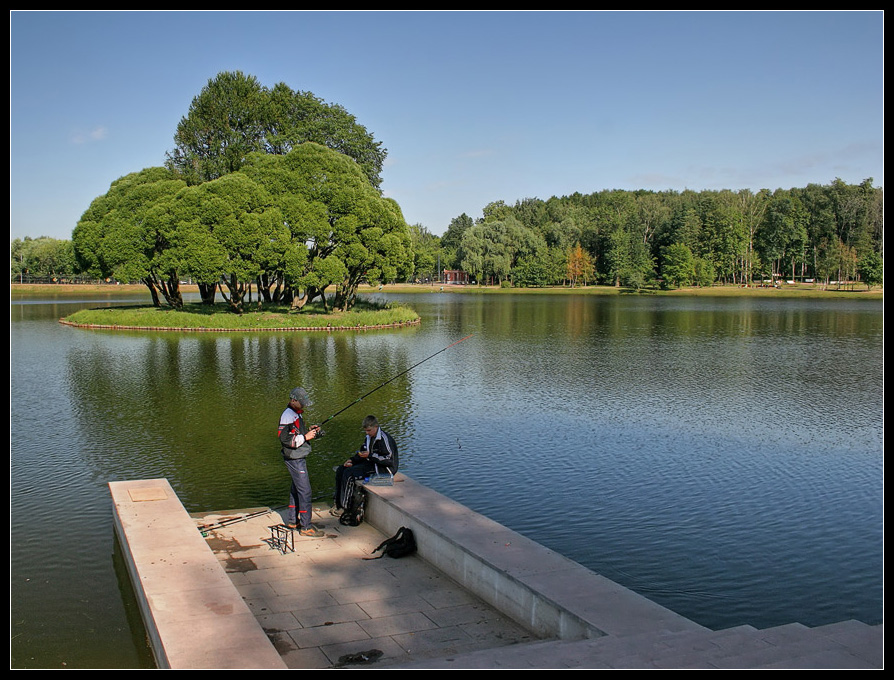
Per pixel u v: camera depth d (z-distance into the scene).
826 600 8.02
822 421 16.97
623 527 10.11
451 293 99.75
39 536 9.56
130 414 17.36
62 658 6.46
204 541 7.29
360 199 46.25
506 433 15.57
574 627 5.55
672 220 97.38
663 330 41.56
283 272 45.50
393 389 21.14
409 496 8.66
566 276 103.06
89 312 46.62
